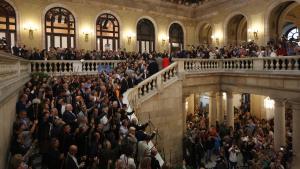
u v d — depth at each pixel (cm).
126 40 1986
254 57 1259
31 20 1623
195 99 2202
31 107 666
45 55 1344
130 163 525
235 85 1413
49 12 1698
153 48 2136
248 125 1368
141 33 2077
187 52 1611
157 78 1231
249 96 1964
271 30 1711
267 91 1203
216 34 2109
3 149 495
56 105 767
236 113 1856
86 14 1812
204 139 1189
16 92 695
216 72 1482
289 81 1071
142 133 682
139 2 2031
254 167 952
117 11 1938
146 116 1196
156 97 1228
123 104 878
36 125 609
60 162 498
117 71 1317
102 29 1897
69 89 1001
